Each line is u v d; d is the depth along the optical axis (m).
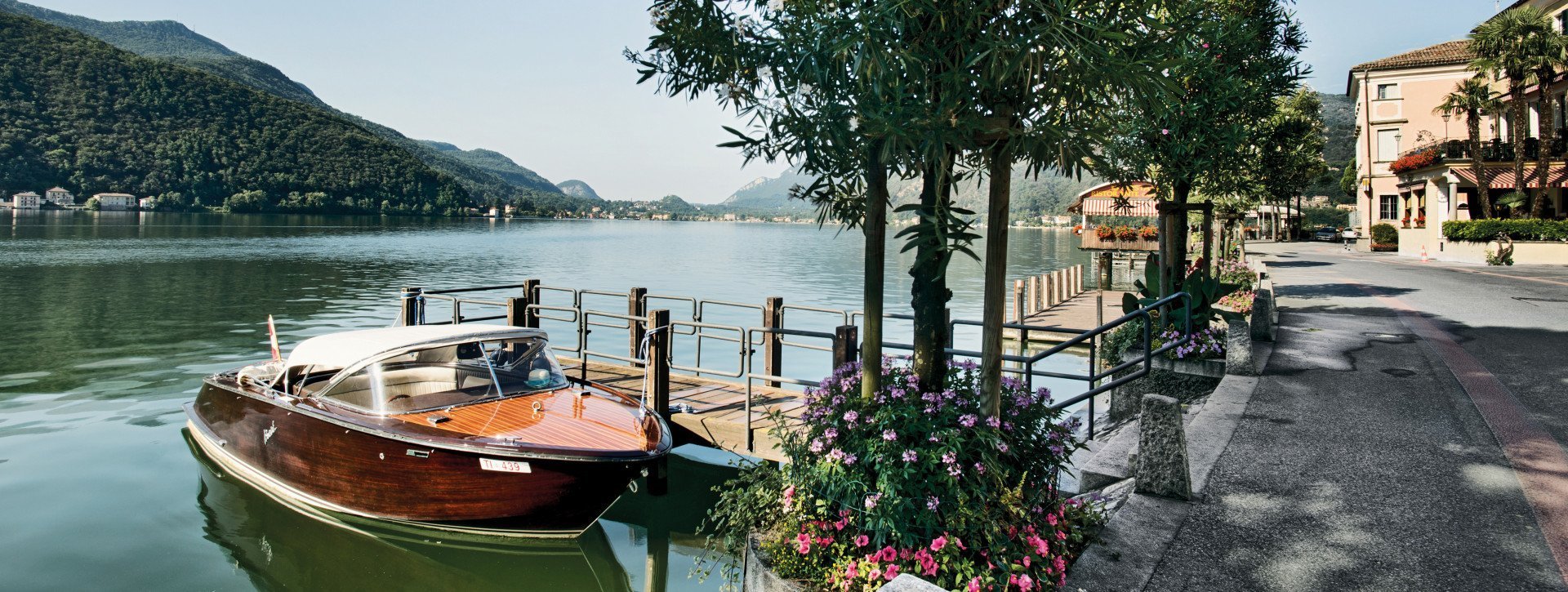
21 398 13.38
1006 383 4.75
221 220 137.88
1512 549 4.42
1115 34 3.54
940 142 3.53
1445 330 12.02
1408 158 36.97
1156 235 38.62
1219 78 10.12
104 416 12.33
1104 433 8.59
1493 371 8.88
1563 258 27.64
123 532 8.10
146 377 15.17
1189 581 4.09
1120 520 4.83
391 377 8.42
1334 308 15.15
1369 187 47.16
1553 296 16.91
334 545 8.10
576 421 8.47
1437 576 4.14
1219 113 10.58
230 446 9.68
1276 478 5.54
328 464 8.41
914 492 4.08
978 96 3.87
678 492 9.80
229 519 8.51
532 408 8.65
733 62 4.31
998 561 3.97
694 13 4.17
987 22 3.74
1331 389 8.07
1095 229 39.88
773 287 36.47
